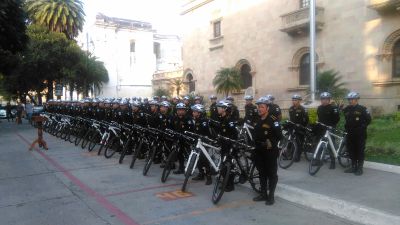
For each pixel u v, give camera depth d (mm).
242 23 25438
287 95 21844
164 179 7453
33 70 29750
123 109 10750
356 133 7434
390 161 8320
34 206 6039
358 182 6812
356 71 18016
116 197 6488
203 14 29641
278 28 22375
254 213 5566
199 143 6656
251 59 24625
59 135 15852
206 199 6305
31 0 32375
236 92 25047
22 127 23500
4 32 18531
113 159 10102
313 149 8820
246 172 6582
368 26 17469
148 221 5262
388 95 16828
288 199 6289
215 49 28344
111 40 45406
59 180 7828
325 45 19484
